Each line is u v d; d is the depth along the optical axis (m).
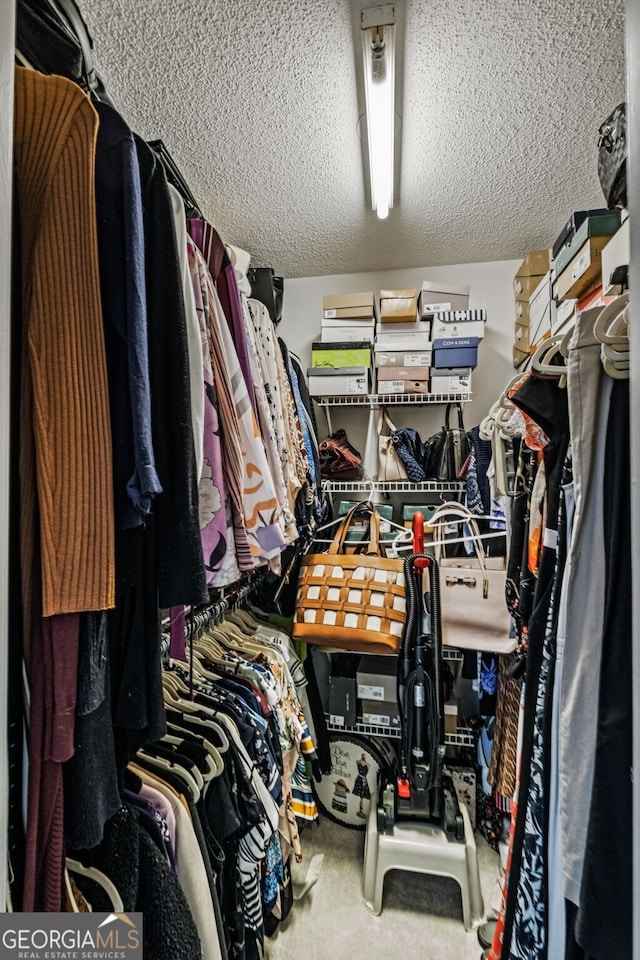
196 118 1.23
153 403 0.55
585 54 1.04
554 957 0.67
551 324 1.52
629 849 0.52
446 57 1.06
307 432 1.60
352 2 0.93
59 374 0.44
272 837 1.18
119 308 0.50
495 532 1.63
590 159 1.39
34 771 0.43
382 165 1.33
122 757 0.53
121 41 1.01
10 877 0.43
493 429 1.25
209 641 1.39
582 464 0.64
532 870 0.72
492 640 1.45
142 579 0.53
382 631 1.47
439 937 1.26
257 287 2.04
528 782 0.76
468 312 1.78
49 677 0.43
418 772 1.41
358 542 1.71
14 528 0.43
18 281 0.45
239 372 0.86
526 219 1.72
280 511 1.01
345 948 1.23
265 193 1.56
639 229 0.43
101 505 0.46
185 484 0.56
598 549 0.63
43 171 0.44
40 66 0.51
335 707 1.74
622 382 0.60
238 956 0.89
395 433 1.86
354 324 1.88
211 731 0.91
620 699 0.55
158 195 0.59
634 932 0.40
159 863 0.61
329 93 1.15
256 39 1.01
